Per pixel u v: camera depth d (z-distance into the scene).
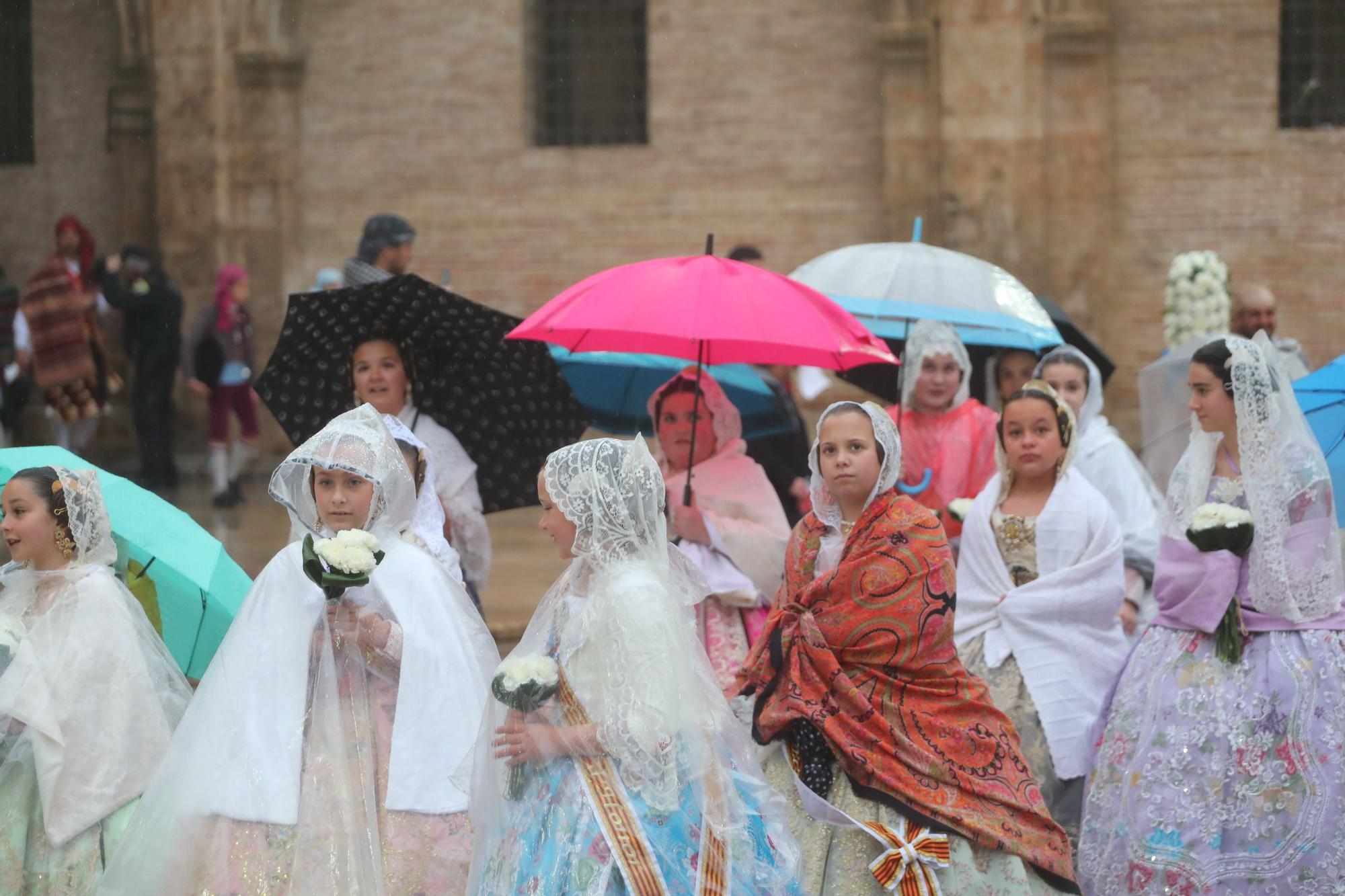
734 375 14.19
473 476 12.05
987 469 12.95
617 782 7.25
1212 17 29.69
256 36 31.95
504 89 32.22
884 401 15.24
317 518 8.70
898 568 9.01
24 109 33.84
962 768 8.91
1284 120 29.92
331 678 8.16
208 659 10.04
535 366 12.30
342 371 12.30
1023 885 8.80
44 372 28.73
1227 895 9.57
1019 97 29.34
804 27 31.11
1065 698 10.80
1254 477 9.94
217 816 7.82
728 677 11.32
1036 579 11.02
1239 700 9.84
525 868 7.21
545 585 20.39
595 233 32.22
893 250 13.48
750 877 7.38
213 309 26.97
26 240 34.03
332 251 32.72
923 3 29.72
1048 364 13.12
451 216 32.59
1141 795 9.95
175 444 33.16
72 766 8.44
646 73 32.03
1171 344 17.64
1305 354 29.92
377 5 32.28
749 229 31.59
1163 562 10.46
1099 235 29.69
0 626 8.58
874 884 8.75
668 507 11.73
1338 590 9.97
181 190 32.28
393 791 8.05
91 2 33.28
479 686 8.38
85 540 8.97
